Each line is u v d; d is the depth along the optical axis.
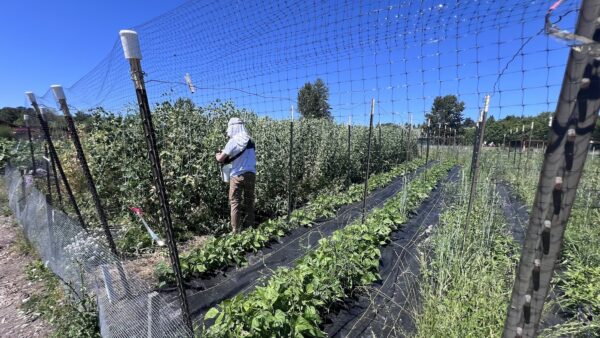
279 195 7.45
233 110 6.81
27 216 5.51
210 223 5.75
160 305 1.94
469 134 18.58
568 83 1.11
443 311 2.59
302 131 8.69
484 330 2.34
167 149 5.48
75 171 6.85
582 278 2.99
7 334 3.23
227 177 5.30
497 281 2.90
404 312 3.11
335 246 3.70
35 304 3.66
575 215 4.50
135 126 5.35
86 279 2.99
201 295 3.66
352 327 2.99
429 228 4.83
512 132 11.36
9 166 9.55
